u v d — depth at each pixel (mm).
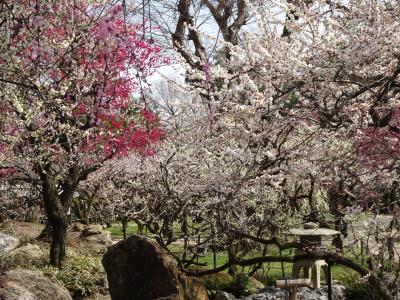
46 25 6266
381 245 5875
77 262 9602
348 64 4961
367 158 5707
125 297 7453
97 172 12484
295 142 7191
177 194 8328
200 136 6805
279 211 8562
